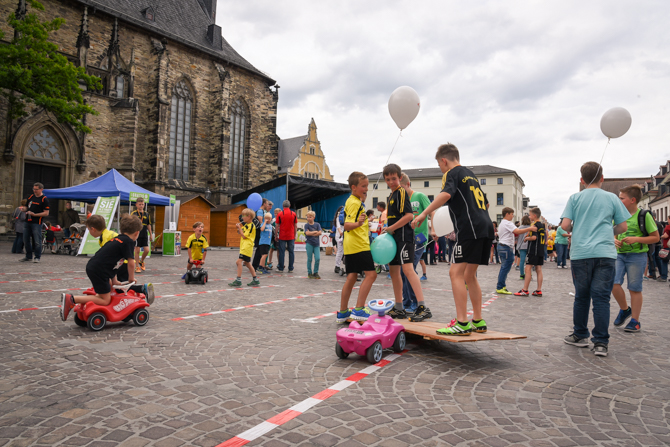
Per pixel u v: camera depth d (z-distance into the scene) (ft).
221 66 130.11
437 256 70.18
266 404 9.36
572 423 8.70
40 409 8.84
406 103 19.83
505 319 20.52
